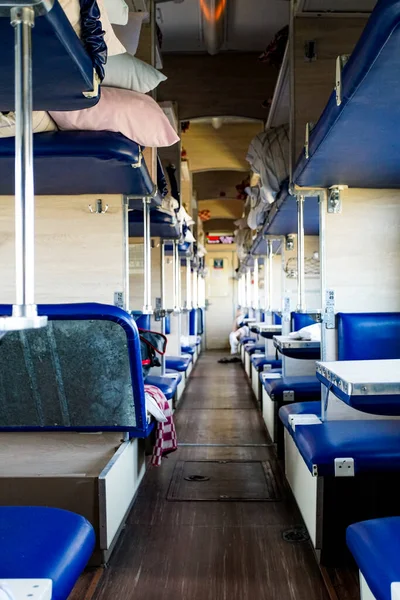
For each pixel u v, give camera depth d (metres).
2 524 1.60
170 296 7.11
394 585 1.30
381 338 3.15
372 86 1.87
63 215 3.37
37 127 2.29
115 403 2.50
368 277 3.34
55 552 1.43
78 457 2.82
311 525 2.61
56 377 2.38
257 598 2.23
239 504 3.30
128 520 3.05
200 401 6.98
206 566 2.51
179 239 6.19
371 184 3.29
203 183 11.27
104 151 2.37
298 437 2.78
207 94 6.09
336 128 2.32
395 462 2.39
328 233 3.35
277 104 4.88
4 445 2.84
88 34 1.62
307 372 4.81
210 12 4.83
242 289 13.30
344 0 3.46
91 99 1.80
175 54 6.11
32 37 1.35
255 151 4.80
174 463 4.20
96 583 2.34
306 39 3.63
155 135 2.41
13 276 3.31
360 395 1.78
